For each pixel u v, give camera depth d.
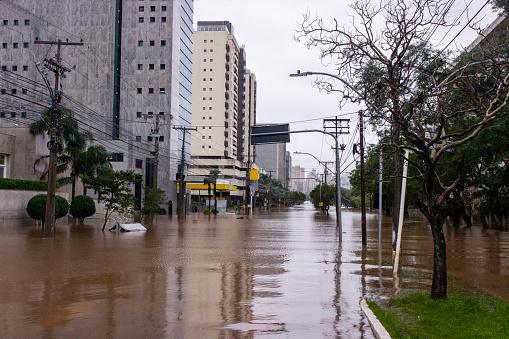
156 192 52.22
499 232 40.38
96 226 42.25
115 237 30.86
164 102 89.19
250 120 181.12
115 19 90.25
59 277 14.52
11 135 46.69
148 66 90.00
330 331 8.52
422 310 9.54
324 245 26.72
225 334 8.30
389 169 24.97
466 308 9.55
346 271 16.36
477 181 23.30
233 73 150.00
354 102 14.75
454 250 24.48
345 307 10.55
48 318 9.39
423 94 11.52
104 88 89.31
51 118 31.41
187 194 98.69
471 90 11.55
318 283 13.82
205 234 34.84
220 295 11.91
